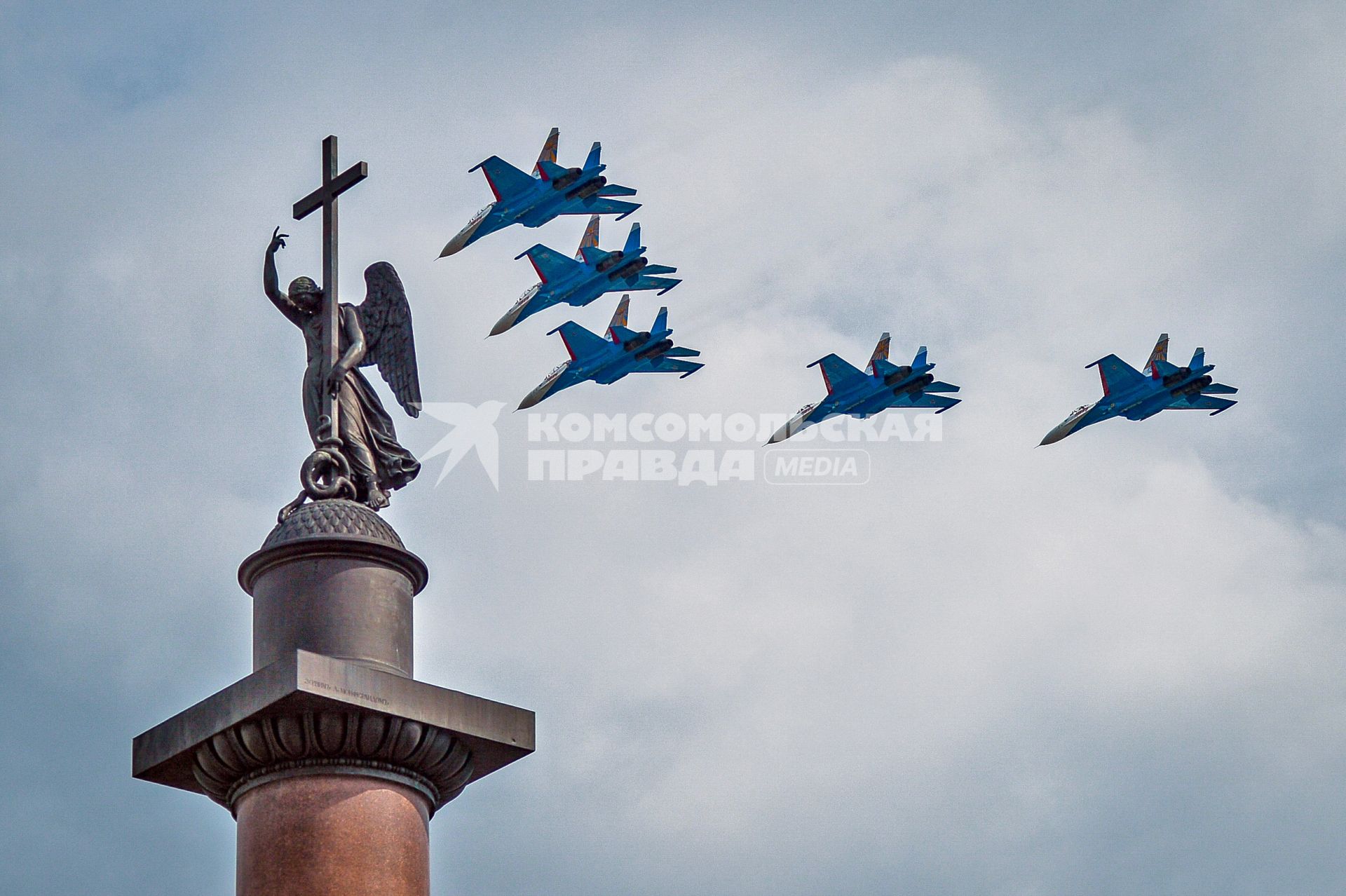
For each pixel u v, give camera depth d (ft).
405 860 235.81
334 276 267.59
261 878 232.12
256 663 243.40
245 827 235.61
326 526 246.88
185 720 238.07
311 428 259.80
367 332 273.95
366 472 257.55
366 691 234.38
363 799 235.20
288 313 268.62
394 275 276.41
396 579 248.11
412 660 247.50
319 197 272.51
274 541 247.09
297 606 243.19
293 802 233.96
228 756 234.99
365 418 261.85
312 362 263.90
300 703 231.50
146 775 242.37
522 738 245.24
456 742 241.76
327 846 232.53
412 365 275.39
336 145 276.41
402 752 236.63
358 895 231.71
